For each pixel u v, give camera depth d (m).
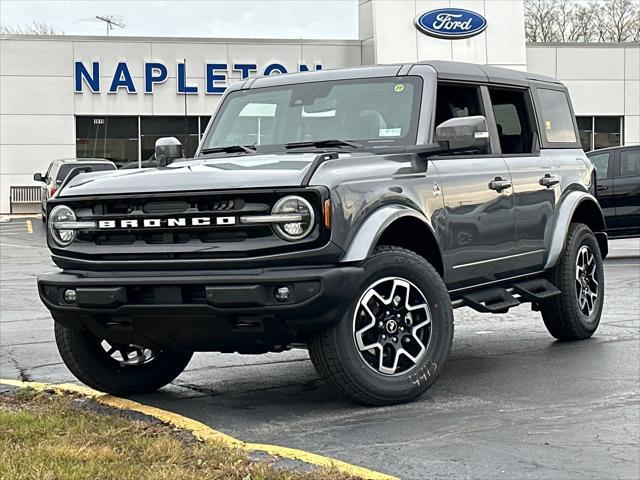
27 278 16.98
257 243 5.83
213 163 6.55
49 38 36.69
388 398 6.28
